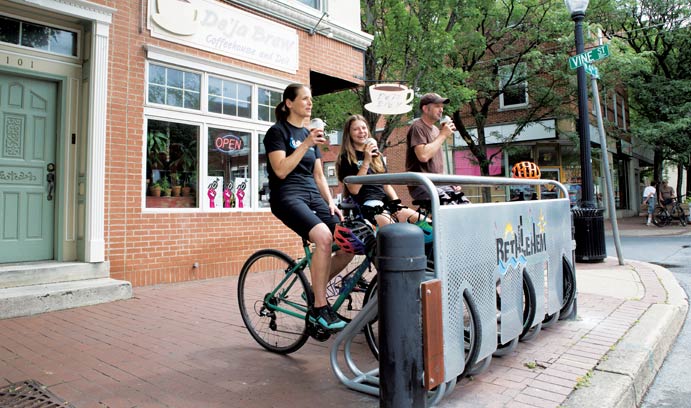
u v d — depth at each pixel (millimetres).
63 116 5453
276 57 7438
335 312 2902
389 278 1882
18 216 5168
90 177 5363
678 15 17000
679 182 25906
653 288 5227
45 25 5355
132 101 5770
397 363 1853
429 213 2996
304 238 3102
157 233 5934
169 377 2793
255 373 2865
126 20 5766
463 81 13078
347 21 8703
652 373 3119
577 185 17875
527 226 3092
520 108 17375
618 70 15102
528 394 2467
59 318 4273
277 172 2967
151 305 4812
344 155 3764
